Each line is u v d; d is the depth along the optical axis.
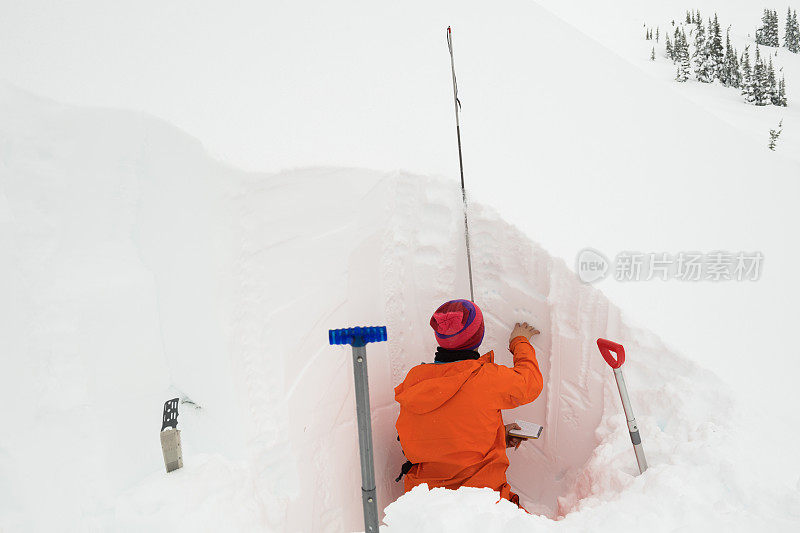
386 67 3.44
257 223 1.65
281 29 3.32
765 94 57.78
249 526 1.31
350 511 1.94
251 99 2.37
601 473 1.82
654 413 1.87
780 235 2.65
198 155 1.55
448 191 2.26
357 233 2.01
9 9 2.11
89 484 1.22
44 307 1.31
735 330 2.02
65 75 1.81
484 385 1.84
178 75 2.23
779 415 1.71
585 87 4.04
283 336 1.70
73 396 1.31
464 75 3.71
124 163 1.48
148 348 1.49
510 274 2.27
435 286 2.32
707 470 1.56
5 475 1.15
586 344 2.07
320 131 2.34
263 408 1.59
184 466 1.36
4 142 1.32
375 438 2.14
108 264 1.44
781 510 1.40
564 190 2.64
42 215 1.34
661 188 2.91
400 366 2.30
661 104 4.12
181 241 1.53
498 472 1.94
